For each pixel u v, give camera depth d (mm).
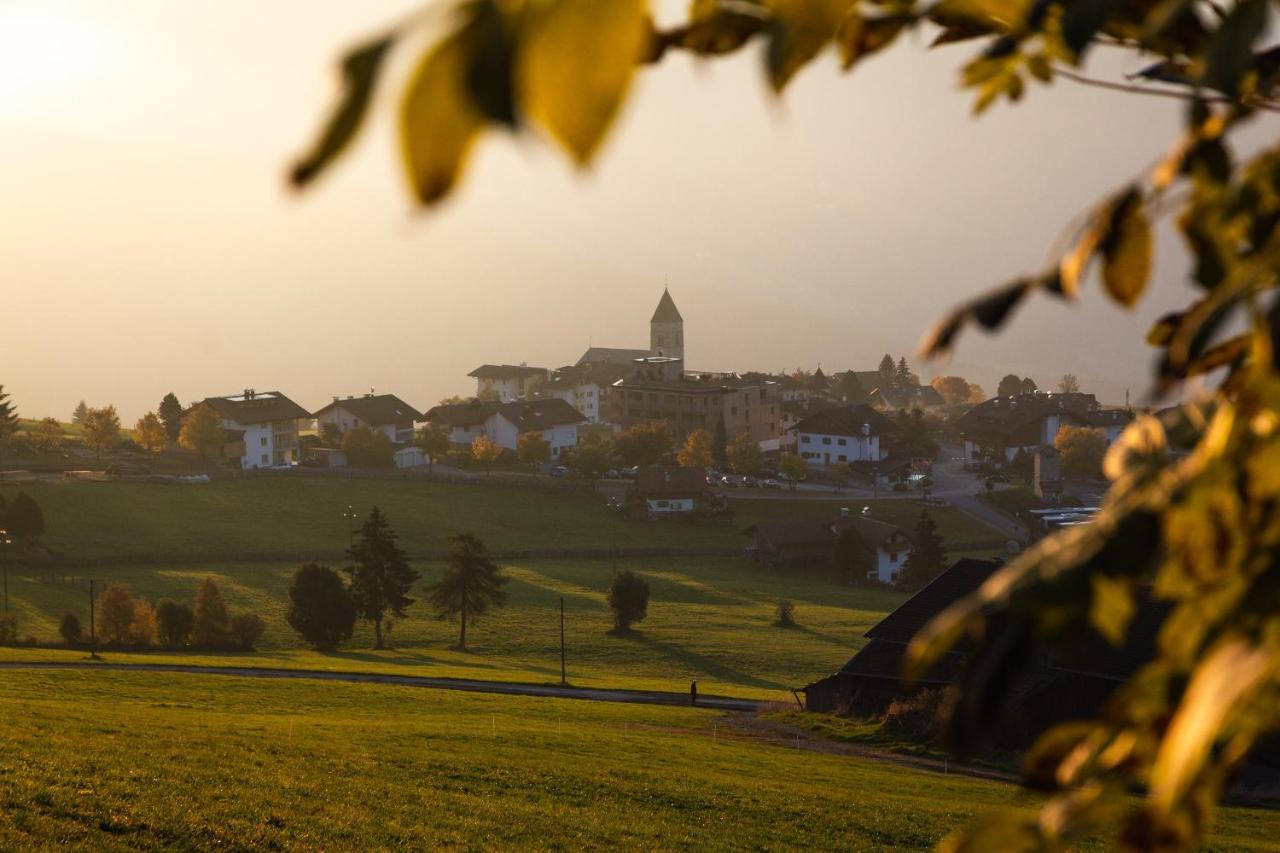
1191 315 1771
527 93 912
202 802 35188
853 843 39625
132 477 187000
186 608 115625
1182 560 1533
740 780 49219
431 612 135375
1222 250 1788
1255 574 1512
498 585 123438
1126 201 1798
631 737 63250
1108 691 55938
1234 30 1416
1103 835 33938
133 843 30906
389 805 38719
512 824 38000
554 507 193625
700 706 82625
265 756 45000
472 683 93250
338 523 177250
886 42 1823
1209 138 1782
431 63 916
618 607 123875
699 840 38562
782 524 169500
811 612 138125
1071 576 1553
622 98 915
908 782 53719
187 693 74625
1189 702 1356
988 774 56719
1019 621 1547
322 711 70875
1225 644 1498
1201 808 1396
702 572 163250
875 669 72500
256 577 149750
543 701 82188
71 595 136875
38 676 78375
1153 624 56062
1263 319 1474
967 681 1532
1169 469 1634
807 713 74688
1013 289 1736
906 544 164000
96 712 55625
